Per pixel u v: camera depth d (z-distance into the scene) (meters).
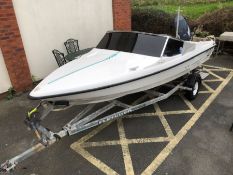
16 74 6.12
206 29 11.30
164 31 11.58
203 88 6.46
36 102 5.79
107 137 4.41
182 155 3.92
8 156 3.97
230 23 10.48
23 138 4.43
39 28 6.45
